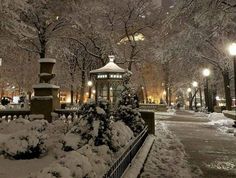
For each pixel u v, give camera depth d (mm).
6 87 52875
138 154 9109
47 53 33875
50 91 16156
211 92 42969
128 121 12211
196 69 37875
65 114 15969
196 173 7953
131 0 45375
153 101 66312
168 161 9305
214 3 16328
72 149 8164
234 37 27438
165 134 15781
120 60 43656
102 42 38125
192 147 12070
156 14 47219
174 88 66625
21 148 8008
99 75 24969
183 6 17953
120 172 5949
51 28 30500
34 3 27719
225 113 28781
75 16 30609
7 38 22312
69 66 44844
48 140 9383
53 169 4516
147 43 47281
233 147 12141
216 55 32406
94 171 5281
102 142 8203
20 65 35344
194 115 37125
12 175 6422
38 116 15422
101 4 37219
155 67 61000
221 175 7793
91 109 8523
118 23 46125
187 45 30969
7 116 15922
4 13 18344
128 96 12883
